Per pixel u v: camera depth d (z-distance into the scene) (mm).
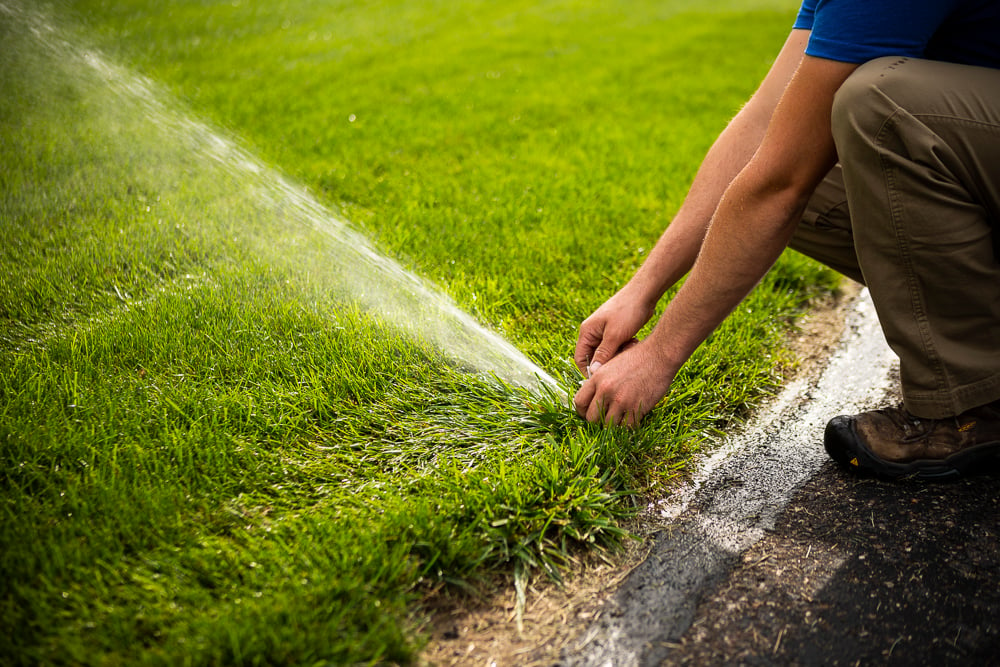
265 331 2227
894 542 1531
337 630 1276
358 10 10547
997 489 1658
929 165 1420
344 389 2004
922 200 1438
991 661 1254
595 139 4586
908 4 1397
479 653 1298
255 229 3023
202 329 2258
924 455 1660
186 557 1416
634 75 6598
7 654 1194
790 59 1858
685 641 1322
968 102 1409
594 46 8047
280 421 1848
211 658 1204
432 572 1438
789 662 1271
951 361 1514
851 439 1721
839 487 1727
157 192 3365
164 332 2189
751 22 9523
